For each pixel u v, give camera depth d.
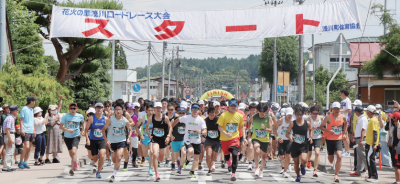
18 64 23.84
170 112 11.66
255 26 17.06
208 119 10.98
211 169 12.11
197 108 10.58
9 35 21.97
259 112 11.11
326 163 13.65
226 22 17.16
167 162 13.66
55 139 14.05
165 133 10.67
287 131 10.41
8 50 21.95
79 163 13.74
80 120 11.43
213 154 11.35
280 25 16.95
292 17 16.91
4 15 17.00
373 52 25.45
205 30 17.25
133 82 57.22
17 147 13.74
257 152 11.05
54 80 21.38
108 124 10.21
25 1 24.02
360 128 11.53
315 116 11.55
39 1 23.80
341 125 10.66
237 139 10.55
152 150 10.77
